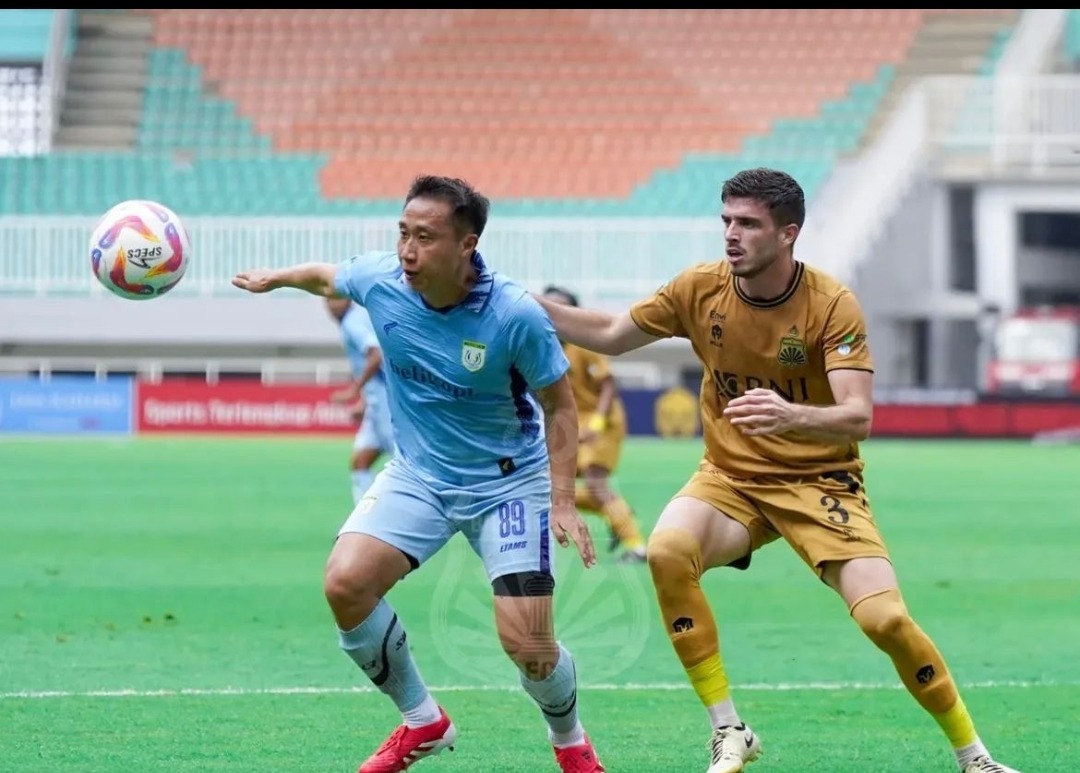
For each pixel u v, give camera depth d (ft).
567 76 451.12
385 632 67.10
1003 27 458.09
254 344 369.09
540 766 74.49
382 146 435.94
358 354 163.02
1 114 417.69
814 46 457.68
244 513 197.26
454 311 66.23
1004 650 107.86
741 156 422.41
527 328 66.03
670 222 360.69
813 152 431.84
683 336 73.61
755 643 110.01
